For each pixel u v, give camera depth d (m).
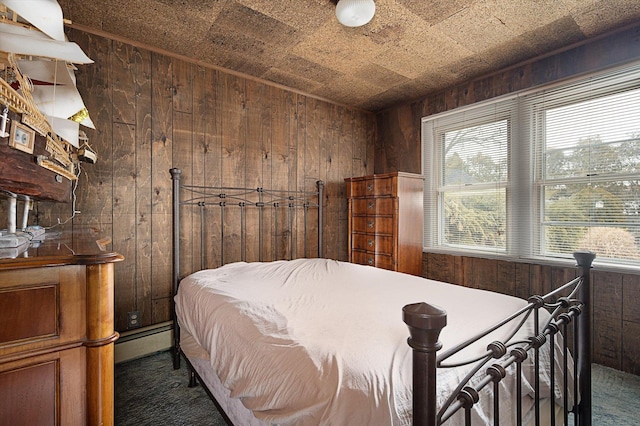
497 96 2.59
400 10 1.81
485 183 2.69
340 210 3.33
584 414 1.34
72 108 1.20
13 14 0.82
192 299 1.74
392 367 0.87
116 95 2.10
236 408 1.17
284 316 1.29
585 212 2.17
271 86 2.83
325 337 1.06
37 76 1.04
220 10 1.82
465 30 2.01
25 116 0.84
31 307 0.80
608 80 2.04
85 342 0.87
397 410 0.74
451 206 2.95
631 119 1.97
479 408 0.91
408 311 0.63
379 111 3.53
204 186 2.46
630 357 1.94
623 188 2.00
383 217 2.79
